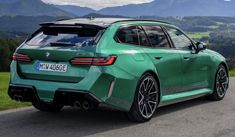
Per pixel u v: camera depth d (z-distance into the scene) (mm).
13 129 5723
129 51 6113
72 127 5887
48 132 5555
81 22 6160
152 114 6492
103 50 5695
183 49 7496
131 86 5980
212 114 7043
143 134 5488
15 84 6016
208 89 8297
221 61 8602
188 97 7531
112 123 6195
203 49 7891
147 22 6891
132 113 6156
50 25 6238
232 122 6355
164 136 5375
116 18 6695
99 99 5598
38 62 5957
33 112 7074
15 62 6152
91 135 5398
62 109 7367
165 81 6809
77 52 5648
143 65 6223
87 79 5562
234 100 8734
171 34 7352
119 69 5801
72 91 5574
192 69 7617
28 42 6238
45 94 5773
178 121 6406
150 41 6711
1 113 6977
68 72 5695
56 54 5770
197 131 5695
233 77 15422
